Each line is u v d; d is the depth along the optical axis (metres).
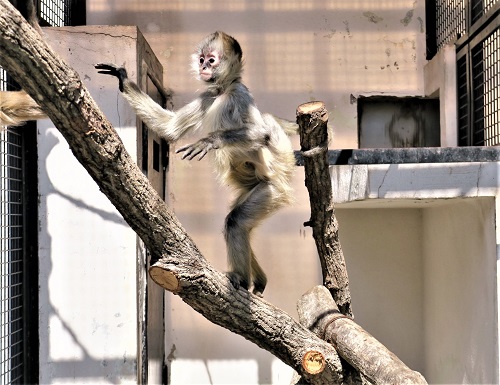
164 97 13.46
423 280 13.56
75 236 10.90
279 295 13.30
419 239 13.64
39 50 5.21
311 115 6.89
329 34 13.59
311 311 8.97
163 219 6.55
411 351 13.56
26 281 10.65
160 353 13.08
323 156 7.46
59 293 10.88
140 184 6.30
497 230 9.64
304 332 7.78
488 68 10.98
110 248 10.90
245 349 13.38
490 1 10.82
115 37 10.99
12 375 10.16
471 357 10.55
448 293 11.81
